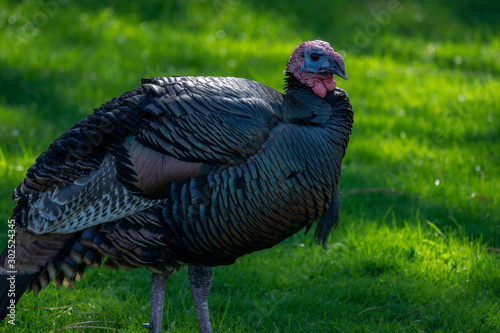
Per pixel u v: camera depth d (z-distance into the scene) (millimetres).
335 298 9781
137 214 7426
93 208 7398
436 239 11156
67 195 7375
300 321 9234
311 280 10344
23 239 7500
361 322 9211
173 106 7434
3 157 13375
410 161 14234
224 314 9180
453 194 12703
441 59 21562
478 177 13516
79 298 9633
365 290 9891
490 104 17125
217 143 7324
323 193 7781
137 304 9484
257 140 7406
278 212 7539
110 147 7414
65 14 22094
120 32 21500
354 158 14438
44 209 7383
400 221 11906
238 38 22297
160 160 7332
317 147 7680
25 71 17906
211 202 7312
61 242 7547
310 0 25734
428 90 18297
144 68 19047
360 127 15883
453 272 10344
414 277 10289
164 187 7355
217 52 20562
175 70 19188
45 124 15234
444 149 14820
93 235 7512
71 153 7383
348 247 11070
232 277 10227
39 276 7613
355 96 17719
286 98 8070
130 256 7512
